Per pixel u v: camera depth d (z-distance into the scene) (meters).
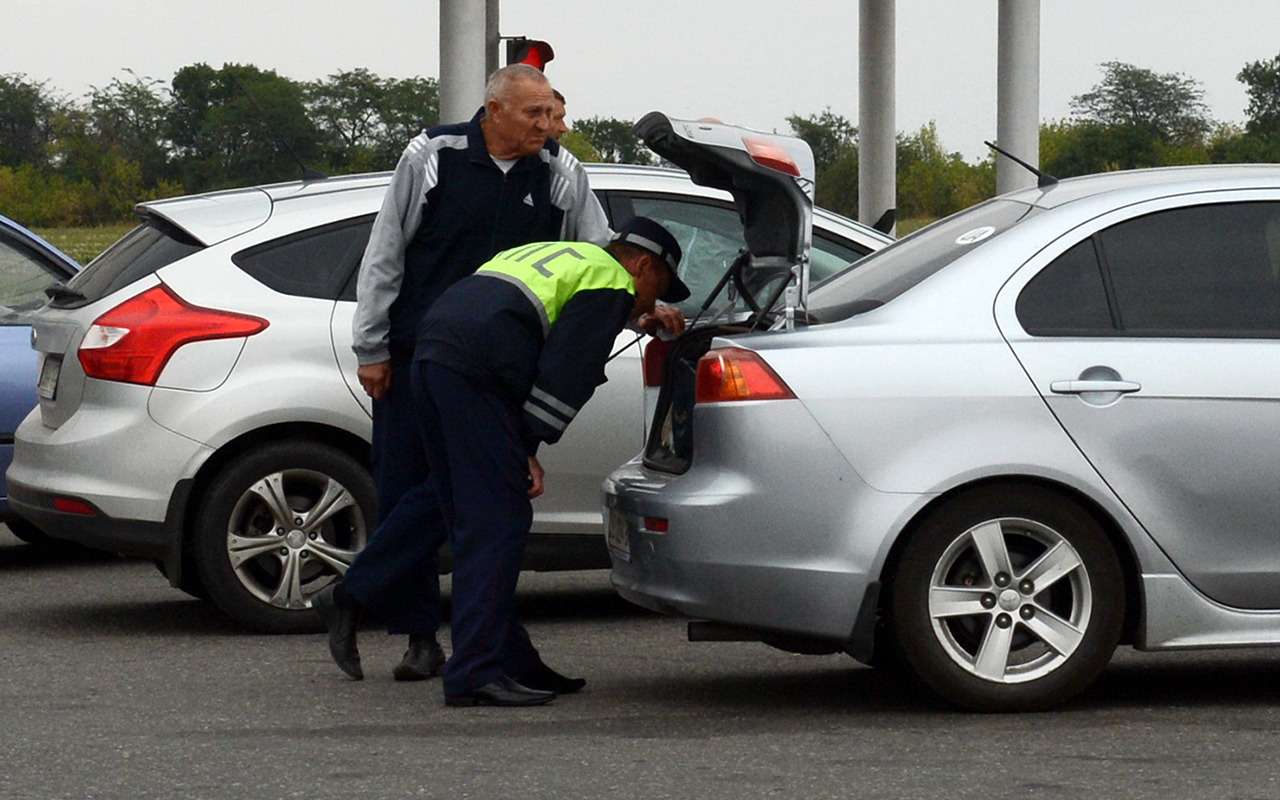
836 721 11.01
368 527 14.59
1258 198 11.41
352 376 14.45
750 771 9.70
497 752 10.19
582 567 14.52
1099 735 10.52
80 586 17.55
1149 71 182.00
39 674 12.84
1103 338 11.04
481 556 11.41
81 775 9.77
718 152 11.22
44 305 17.52
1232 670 12.79
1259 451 10.98
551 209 12.21
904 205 139.00
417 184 11.96
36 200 170.12
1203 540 10.98
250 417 14.23
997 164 36.94
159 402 14.23
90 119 176.88
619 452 14.40
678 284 11.70
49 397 15.04
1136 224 11.30
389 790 9.34
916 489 10.75
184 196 15.43
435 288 12.07
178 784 9.55
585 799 9.13
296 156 15.66
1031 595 10.98
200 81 171.38
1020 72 36.44
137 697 11.95
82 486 14.27
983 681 11.00
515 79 11.94
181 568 14.41
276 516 14.44
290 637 14.44
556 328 11.15
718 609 10.84
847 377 10.81
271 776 9.68
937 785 9.37
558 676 12.07
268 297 14.50
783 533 10.75
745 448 10.77
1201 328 11.13
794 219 11.25
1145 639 11.02
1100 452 10.88
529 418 11.17
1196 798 9.09
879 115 45.00
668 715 11.26
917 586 10.87
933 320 11.04
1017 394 10.87
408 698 11.84
